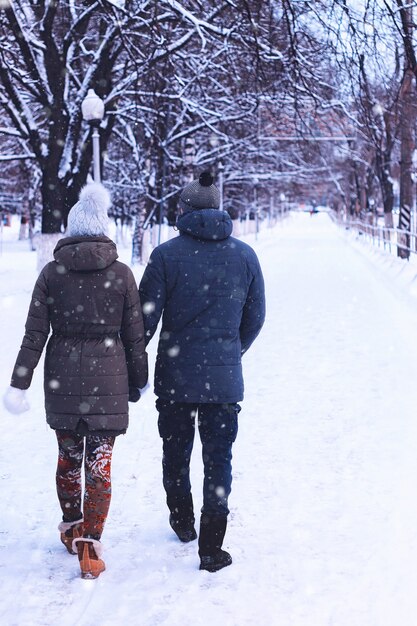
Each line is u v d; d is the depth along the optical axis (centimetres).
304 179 4531
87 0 1825
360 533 459
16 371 407
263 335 1254
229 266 431
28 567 421
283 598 385
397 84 1611
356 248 4400
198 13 1844
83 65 2341
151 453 627
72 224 414
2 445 653
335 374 927
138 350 421
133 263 2972
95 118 1681
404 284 1991
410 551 434
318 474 564
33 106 2495
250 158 3675
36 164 3094
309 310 1578
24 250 4519
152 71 2005
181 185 3020
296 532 462
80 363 403
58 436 421
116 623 361
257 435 669
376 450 619
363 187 6291
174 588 396
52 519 489
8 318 1444
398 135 3083
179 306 428
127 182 3266
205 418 430
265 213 8400
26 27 1947
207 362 425
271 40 1733
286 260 3403
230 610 373
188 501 455
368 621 361
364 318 1439
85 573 405
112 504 513
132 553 440
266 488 537
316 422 709
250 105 2486
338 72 1606
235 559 430
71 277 407
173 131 2605
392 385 858
